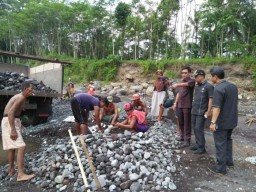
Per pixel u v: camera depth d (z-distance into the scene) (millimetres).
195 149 5988
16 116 4891
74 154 5086
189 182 4566
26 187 4535
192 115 5902
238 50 23219
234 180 4680
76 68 33625
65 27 43500
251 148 6820
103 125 7750
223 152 4898
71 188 4305
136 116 6922
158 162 4988
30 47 49062
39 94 9078
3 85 8961
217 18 23984
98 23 39125
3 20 45000
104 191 4109
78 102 6418
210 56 25422
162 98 8375
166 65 25719
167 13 29266
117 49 38281
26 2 48156
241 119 11055
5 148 4828
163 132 7219
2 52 8898
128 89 24516
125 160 4770
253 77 20719
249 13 24000
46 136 8305
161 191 4184
